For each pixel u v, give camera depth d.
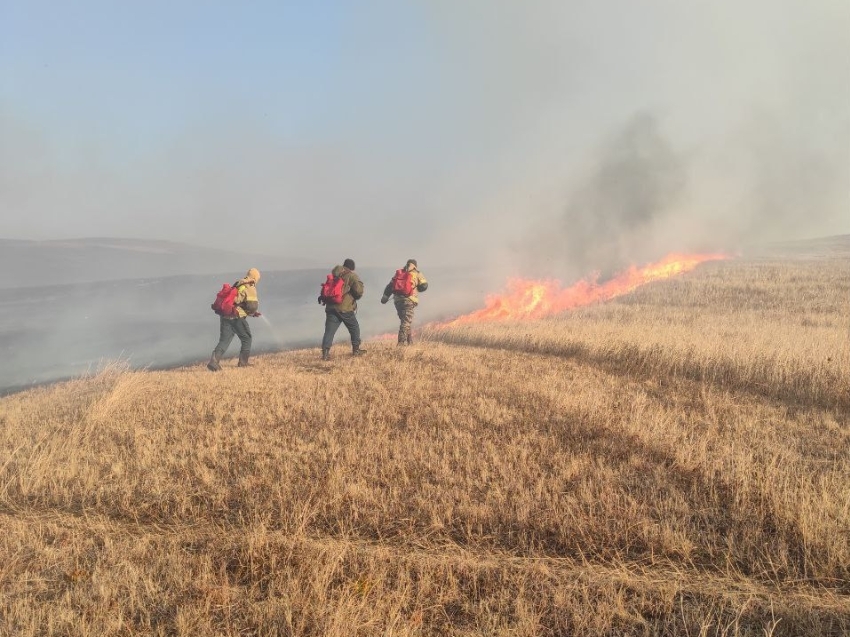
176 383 9.66
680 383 8.99
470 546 4.19
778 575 3.78
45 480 5.50
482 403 7.55
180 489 5.23
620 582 3.71
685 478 5.17
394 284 13.49
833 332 12.37
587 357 11.00
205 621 3.30
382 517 4.62
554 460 5.62
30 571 3.97
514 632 3.20
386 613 3.35
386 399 7.97
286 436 6.57
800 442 6.14
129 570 3.86
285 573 3.82
